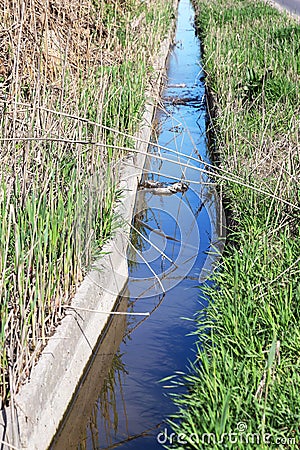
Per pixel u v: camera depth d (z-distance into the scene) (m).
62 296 5.78
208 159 10.73
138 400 5.55
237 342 5.22
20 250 4.96
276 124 9.22
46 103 6.59
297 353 5.02
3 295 5.01
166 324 6.60
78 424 5.35
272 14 19.47
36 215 5.21
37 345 5.05
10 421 4.27
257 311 5.54
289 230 6.72
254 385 4.66
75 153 6.53
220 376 4.80
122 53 10.84
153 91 12.52
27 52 7.77
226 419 4.34
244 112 10.21
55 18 8.85
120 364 6.04
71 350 5.52
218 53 14.19
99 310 6.35
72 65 8.95
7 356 4.85
